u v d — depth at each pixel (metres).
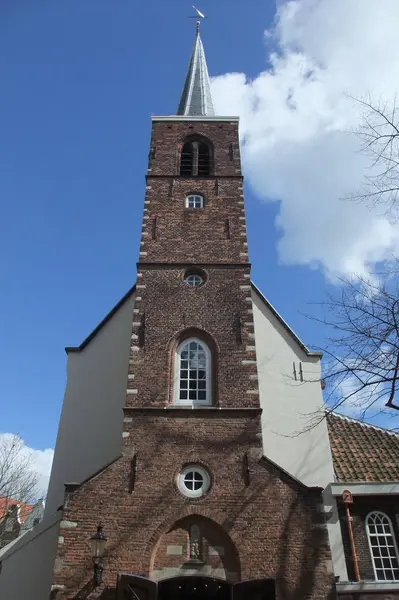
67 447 22.53
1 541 36.81
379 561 19.31
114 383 23.94
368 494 20.27
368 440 23.86
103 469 17.28
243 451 17.80
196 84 37.72
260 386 23.50
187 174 27.97
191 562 15.85
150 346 20.47
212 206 25.70
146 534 16.16
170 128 29.81
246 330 20.97
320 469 21.47
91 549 15.74
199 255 23.53
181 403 19.33
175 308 21.62
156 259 23.30
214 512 16.53
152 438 18.03
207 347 20.78
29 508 46.78
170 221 24.91
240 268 22.98
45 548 20.09
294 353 24.44
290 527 16.23
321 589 15.21
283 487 16.98
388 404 13.34
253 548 15.90
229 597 15.66
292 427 22.48
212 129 29.77
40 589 19.28
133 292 26.12
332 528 19.72
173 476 17.23
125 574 15.12
